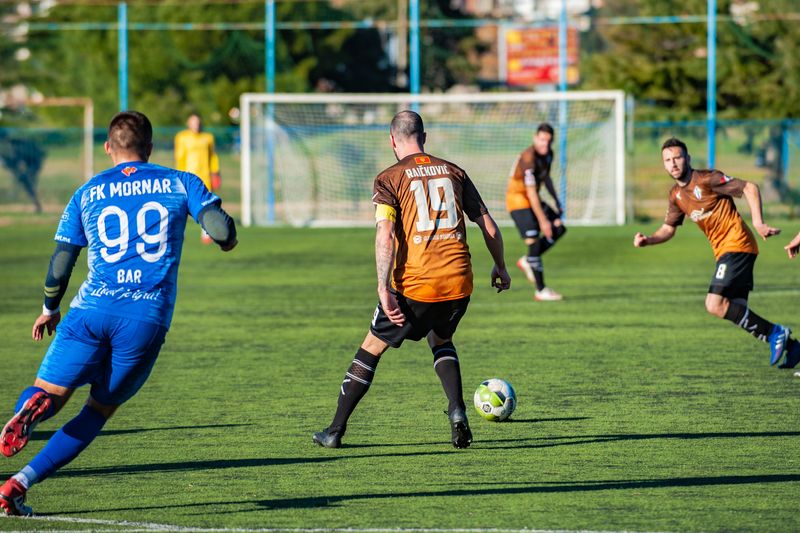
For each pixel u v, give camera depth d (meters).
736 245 24.31
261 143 79.00
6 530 13.56
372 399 22.09
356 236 66.75
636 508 14.47
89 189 14.07
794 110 88.62
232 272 48.41
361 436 18.91
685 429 19.19
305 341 29.95
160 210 13.93
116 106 113.25
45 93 121.00
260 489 15.52
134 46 113.31
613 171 75.69
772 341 24.30
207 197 13.97
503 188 80.81
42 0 121.94
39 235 68.94
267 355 27.69
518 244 59.97
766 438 18.47
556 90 104.31
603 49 159.88
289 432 19.22
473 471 16.47
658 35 96.06
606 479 15.96
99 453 17.73
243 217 76.94
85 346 13.66
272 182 79.31
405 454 17.56
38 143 88.62
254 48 114.50
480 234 68.69
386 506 14.61
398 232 17.33
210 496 15.17
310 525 13.73
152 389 23.31
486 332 31.14
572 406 21.25
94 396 14.04
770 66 90.81
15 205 88.75
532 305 37.22
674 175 24.53
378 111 87.94
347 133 81.44
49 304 14.16
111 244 13.80
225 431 19.31
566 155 77.94
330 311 36.12
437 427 19.53
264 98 76.00
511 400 19.84
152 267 13.82
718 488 15.45
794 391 22.53
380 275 16.83
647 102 93.81
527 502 14.78
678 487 15.50
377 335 17.73
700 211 24.39
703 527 13.63
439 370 17.70
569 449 17.81
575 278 45.66
